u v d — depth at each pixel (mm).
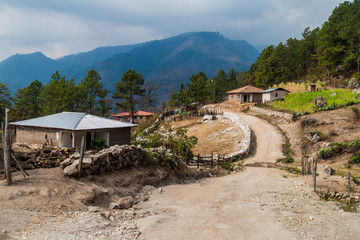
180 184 18484
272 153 34000
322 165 27062
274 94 66312
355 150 28281
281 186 19453
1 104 69062
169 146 27812
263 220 10320
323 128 36906
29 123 27312
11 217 7727
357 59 73062
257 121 49719
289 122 44312
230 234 8492
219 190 16609
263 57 104375
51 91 67000
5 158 10500
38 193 9758
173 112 75875
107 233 7602
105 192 11656
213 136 45500
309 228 9547
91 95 75500
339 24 87125
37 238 6723
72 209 9344
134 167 16375
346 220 10750
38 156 15281
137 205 11586
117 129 28938
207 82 106875
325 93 58781
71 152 16828
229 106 71500
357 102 43281
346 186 19766
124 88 74312
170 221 9375
